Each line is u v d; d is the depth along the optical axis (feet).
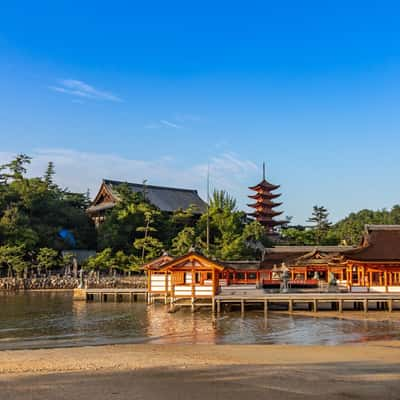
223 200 312.29
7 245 271.49
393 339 104.68
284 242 361.51
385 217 516.32
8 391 57.47
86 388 58.59
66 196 395.34
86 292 204.44
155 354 81.35
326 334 111.96
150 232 298.97
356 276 189.78
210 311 157.38
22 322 136.87
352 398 54.24
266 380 62.28
